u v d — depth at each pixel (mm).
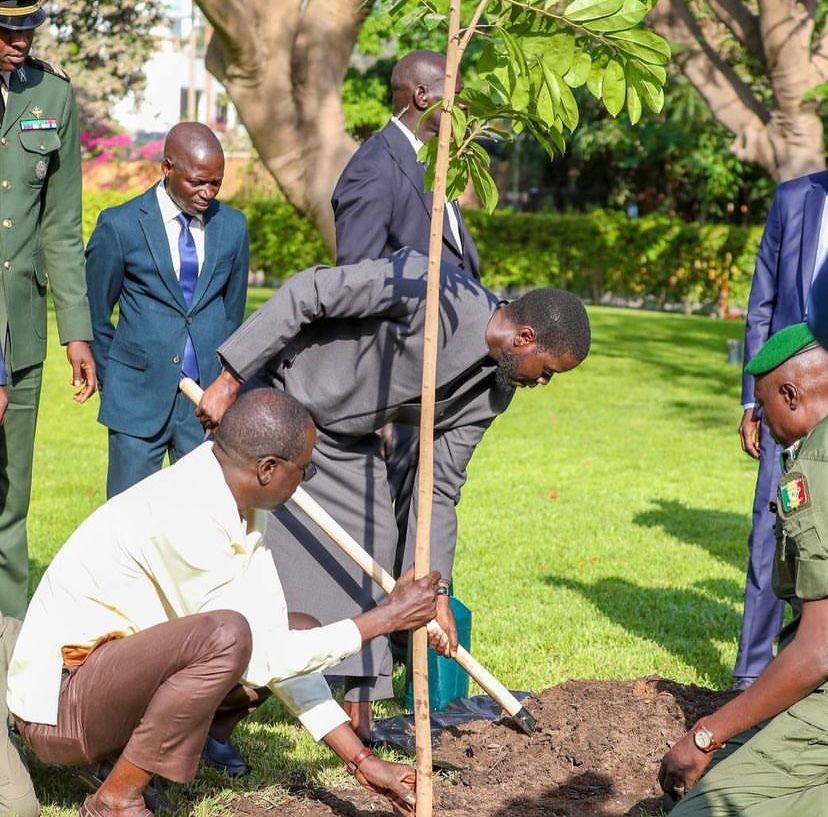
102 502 8453
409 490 4723
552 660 5445
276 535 4355
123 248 5203
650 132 23688
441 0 3256
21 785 3566
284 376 4312
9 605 4906
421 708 3359
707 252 24688
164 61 28859
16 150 4578
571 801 3887
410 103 4914
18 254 4621
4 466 4793
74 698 3389
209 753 4051
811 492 3037
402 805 3514
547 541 7852
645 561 7406
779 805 3113
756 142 12398
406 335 4094
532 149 29547
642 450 11273
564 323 3842
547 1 3223
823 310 4781
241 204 26094
